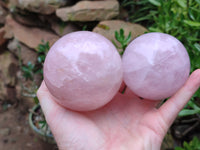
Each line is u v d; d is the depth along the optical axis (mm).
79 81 127
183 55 144
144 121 162
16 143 404
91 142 147
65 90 130
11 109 488
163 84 141
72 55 128
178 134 306
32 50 421
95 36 141
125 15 384
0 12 491
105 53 133
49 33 413
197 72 154
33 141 407
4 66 478
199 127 305
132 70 146
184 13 236
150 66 140
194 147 225
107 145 148
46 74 136
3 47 493
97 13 342
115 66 136
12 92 486
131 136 155
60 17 357
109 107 171
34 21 425
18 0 404
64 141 152
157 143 153
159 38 147
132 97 178
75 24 371
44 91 176
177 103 156
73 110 156
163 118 157
